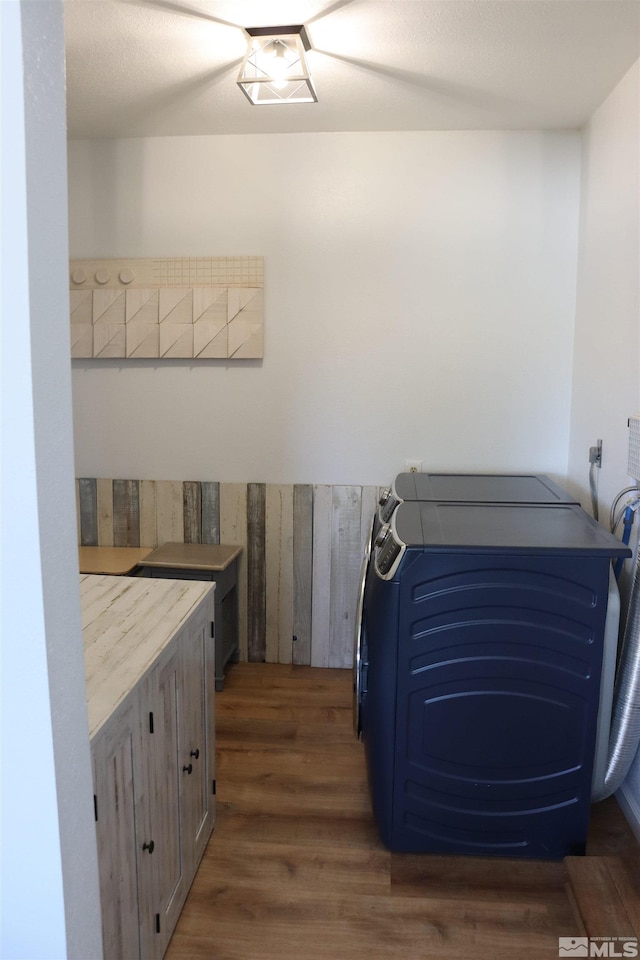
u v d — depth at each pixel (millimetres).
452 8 2070
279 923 1993
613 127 2703
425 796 2240
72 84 2674
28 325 924
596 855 2270
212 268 3363
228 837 2338
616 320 2656
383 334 3361
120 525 3596
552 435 3350
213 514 3537
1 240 912
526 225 3244
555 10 2080
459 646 2145
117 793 1483
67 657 1055
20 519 965
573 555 2064
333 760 2781
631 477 2396
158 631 1842
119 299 3396
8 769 1029
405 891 2125
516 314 3297
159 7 2064
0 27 874
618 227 2637
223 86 2688
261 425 3475
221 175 3332
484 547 2070
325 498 3471
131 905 1588
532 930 1987
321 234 3326
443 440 3402
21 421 943
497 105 2883
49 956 1078
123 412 3535
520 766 2199
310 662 3600
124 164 3365
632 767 2422
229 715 3107
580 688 2156
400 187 3270
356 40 2291
